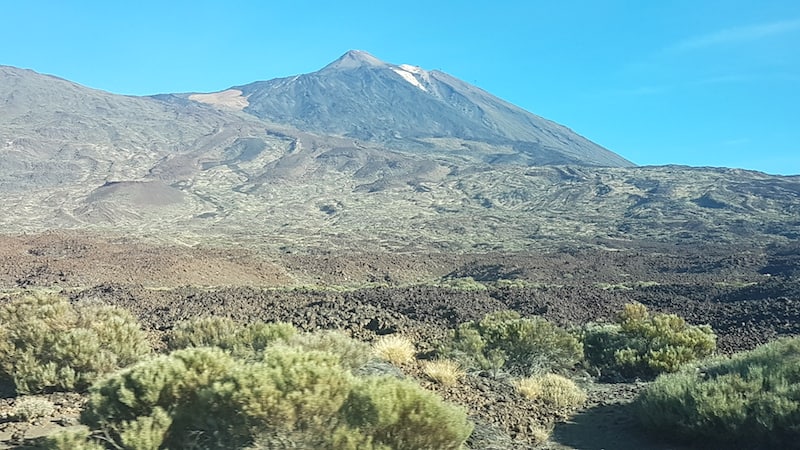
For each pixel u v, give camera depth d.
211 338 12.84
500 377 13.63
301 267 50.34
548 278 48.47
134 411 6.78
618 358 16.02
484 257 62.59
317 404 6.42
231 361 7.58
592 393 13.40
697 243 76.06
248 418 6.25
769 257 55.53
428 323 20.69
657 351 15.80
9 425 7.91
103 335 10.95
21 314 11.31
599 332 18.14
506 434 9.62
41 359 10.09
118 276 35.09
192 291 27.91
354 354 11.53
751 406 9.45
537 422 10.59
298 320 18.98
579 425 10.84
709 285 36.06
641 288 37.25
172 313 19.84
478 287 37.47
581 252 66.50
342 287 37.16
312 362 6.89
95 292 25.06
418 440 6.76
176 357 7.38
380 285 41.72
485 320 17.03
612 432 10.42
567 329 19.75
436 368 12.27
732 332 21.02
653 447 9.64
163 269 37.97
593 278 48.69
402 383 7.03
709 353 16.28
